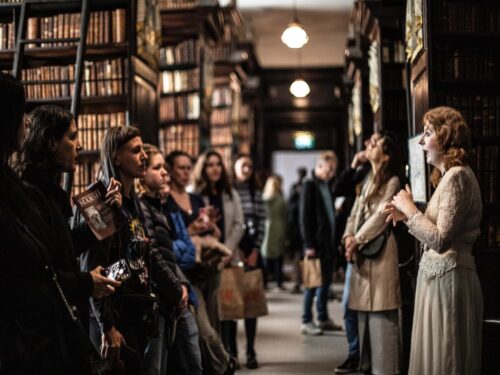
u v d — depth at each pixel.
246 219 6.22
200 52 8.44
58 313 2.36
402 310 4.98
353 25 10.12
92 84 5.52
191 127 8.46
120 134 3.34
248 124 15.11
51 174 2.66
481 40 4.68
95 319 3.24
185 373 4.04
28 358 2.25
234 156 12.25
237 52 12.32
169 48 8.52
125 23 5.43
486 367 4.19
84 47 4.76
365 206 5.00
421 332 3.55
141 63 5.70
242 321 8.01
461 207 3.34
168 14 8.29
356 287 4.92
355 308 4.91
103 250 3.03
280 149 18.23
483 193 4.63
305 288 7.13
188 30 8.41
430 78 4.43
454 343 3.39
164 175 4.03
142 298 3.20
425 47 4.46
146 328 3.21
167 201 4.52
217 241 4.93
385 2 5.57
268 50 16.97
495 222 4.59
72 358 2.40
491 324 4.18
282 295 10.30
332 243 7.06
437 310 3.43
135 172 3.35
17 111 2.31
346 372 5.34
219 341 4.64
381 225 4.84
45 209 2.47
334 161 7.06
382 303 4.79
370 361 5.00
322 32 15.42
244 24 14.52
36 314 2.29
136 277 3.22
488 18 4.64
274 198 10.63
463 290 3.41
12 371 2.23
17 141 2.33
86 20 4.83
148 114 5.92
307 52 17.09
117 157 3.33
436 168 3.80
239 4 13.50
